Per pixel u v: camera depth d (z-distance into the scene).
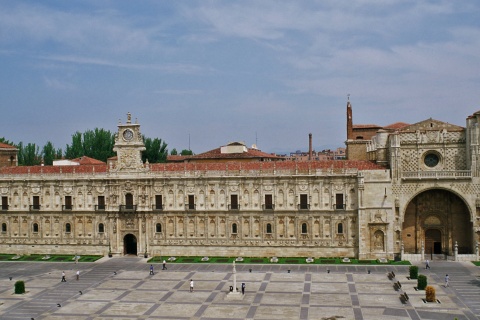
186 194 129.88
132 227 132.12
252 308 84.81
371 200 122.00
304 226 126.19
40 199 135.75
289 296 91.75
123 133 133.25
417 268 103.19
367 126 161.50
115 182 132.62
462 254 121.56
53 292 97.00
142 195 131.50
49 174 135.25
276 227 126.75
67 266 121.06
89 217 134.00
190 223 130.12
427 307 83.81
